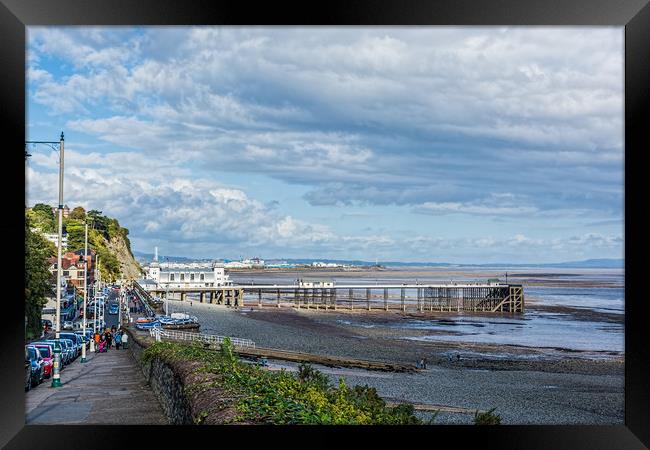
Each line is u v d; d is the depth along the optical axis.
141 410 13.52
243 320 93.56
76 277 100.31
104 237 161.12
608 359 55.25
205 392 8.26
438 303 128.62
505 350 61.16
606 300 135.75
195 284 146.00
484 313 112.81
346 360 45.03
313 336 72.25
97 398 15.55
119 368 24.88
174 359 12.03
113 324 70.12
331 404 7.73
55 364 18.53
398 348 61.28
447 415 27.38
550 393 37.59
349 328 83.06
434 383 39.38
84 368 25.23
